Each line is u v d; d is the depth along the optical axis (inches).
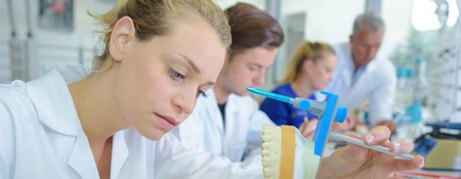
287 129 18.4
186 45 18.4
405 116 69.9
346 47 75.7
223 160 29.7
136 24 19.6
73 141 21.8
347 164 22.2
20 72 64.9
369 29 67.6
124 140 26.3
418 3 65.6
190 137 34.1
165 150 30.1
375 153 22.2
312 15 106.6
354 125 59.1
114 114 22.0
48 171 20.6
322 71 60.8
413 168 21.5
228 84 39.1
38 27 68.9
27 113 20.3
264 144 17.6
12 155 19.4
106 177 25.8
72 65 27.1
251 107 50.1
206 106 38.9
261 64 37.4
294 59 65.8
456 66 51.9
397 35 85.7
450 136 40.6
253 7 38.0
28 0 66.3
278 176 16.9
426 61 77.6
